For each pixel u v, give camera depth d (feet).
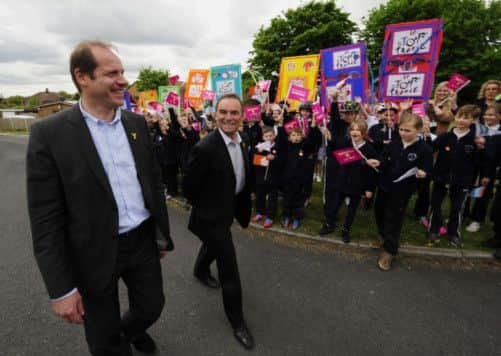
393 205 9.93
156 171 5.57
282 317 7.79
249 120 15.57
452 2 72.90
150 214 5.37
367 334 7.20
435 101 15.57
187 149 17.28
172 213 16.28
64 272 4.25
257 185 14.19
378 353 6.63
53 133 4.14
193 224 7.25
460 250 11.14
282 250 11.50
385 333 7.23
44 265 4.10
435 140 11.76
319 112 13.00
